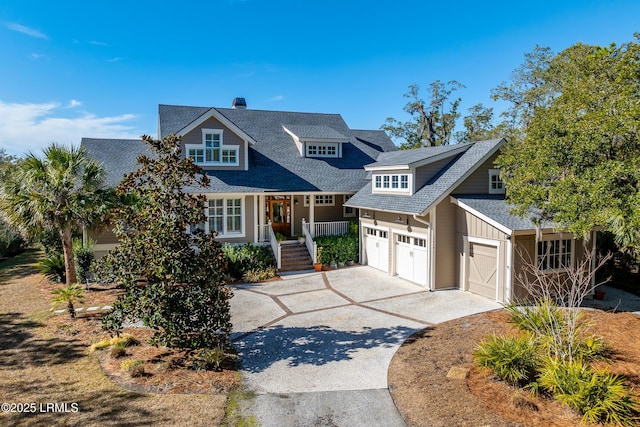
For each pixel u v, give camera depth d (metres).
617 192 11.02
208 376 9.42
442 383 8.88
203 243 10.66
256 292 17.44
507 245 14.50
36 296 16.12
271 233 21.92
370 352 10.84
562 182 11.98
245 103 30.42
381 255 21.02
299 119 29.80
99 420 7.50
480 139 40.75
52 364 9.97
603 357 9.99
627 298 15.89
